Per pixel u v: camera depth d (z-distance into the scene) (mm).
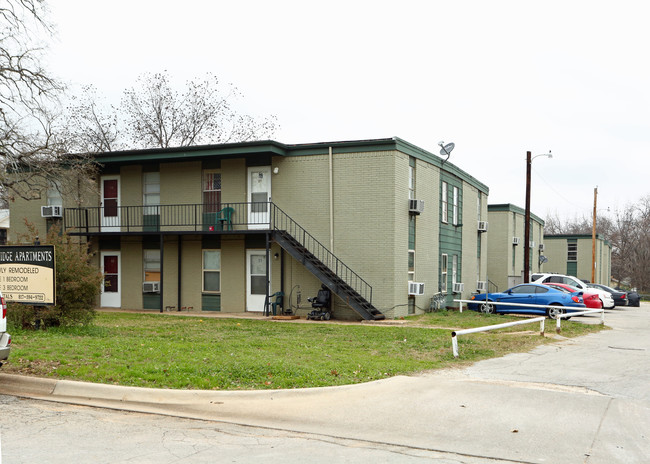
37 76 21297
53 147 22359
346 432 7016
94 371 9172
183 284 23859
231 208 23000
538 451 6336
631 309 36312
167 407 8000
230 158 23047
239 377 9211
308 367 10008
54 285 12812
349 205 21531
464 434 6926
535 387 9445
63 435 6613
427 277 24656
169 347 11797
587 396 8781
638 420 7523
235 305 23062
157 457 5941
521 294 24188
